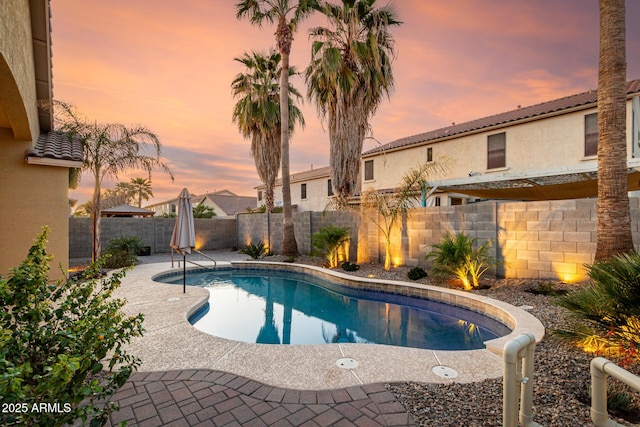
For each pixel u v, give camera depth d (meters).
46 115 9.58
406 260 11.45
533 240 8.37
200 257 16.89
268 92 18.08
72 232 15.91
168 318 6.20
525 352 2.62
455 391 3.42
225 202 41.12
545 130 13.67
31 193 8.32
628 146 11.76
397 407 3.10
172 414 2.99
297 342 6.23
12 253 8.06
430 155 17.84
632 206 7.02
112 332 2.37
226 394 3.37
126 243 14.09
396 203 11.30
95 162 11.16
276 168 19.94
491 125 14.97
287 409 3.08
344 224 13.86
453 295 7.84
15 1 4.76
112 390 2.38
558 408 2.94
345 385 3.60
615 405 2.97
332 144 13.70
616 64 6.23
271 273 13.47
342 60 12.52
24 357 2.20
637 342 3.60
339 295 10.09
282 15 14.35
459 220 9.91
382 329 6.92
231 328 7.03
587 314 4.05
